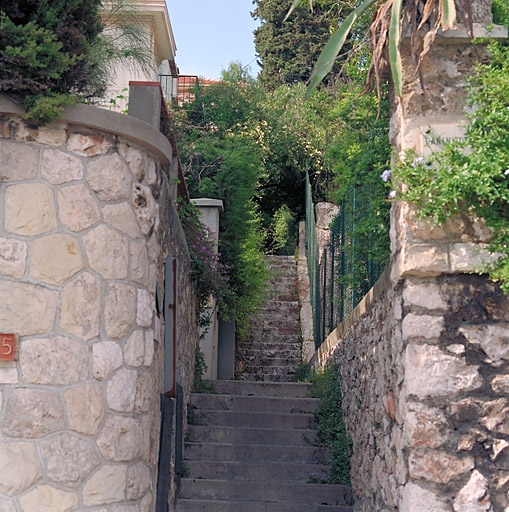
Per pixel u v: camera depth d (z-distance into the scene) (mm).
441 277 3959
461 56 4035
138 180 4277
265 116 17438
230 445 7188
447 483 3793
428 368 3891
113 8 6262
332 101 17219
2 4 3844
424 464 3814
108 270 4016
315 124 17766
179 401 5910
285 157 17812
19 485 3625
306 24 21688
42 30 3758
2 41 3742
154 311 4457
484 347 3896
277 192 18484
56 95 3828
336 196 6848
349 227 7719
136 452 4098
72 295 3865
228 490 6625
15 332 3717
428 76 4023
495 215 3859
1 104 3787
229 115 16469
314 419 7691
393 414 4496
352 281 6926
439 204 3844
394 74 3760
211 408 7965
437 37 3971
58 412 3754
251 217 11602
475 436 3828
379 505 5000
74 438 3787
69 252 3881
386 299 4879
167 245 5441
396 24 3803
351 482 6594
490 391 3863
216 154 11422
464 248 3908
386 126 5512
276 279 15070
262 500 6578
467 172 3729
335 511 6312
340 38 4078
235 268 10852
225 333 12211
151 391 4352
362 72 6035
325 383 8062
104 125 4016
